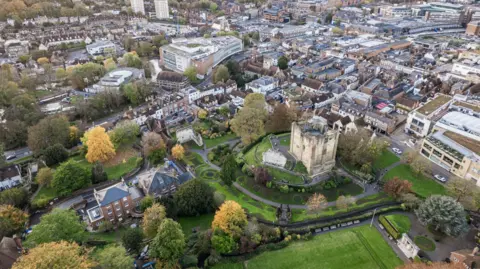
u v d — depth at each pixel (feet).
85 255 336.08
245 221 411.54
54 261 301.84
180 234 363.97
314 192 505.66
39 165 551.59
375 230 434.71
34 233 366.02
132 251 386.52
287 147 586.86
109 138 590.96
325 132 525.34
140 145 632.79
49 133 607.37
